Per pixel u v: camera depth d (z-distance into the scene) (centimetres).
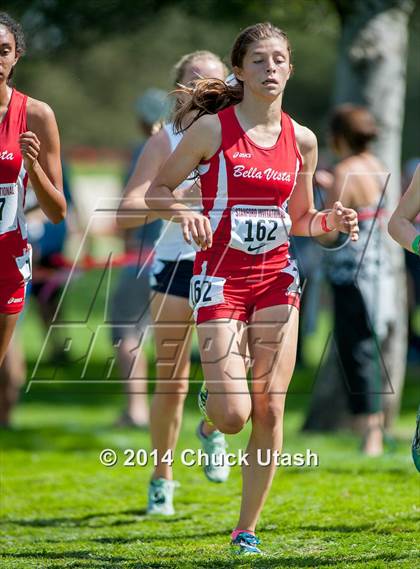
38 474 2389
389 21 3017
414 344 4362
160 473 1947
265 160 1529
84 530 1848
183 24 9494
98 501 2084
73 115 15850
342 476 2192
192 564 1518
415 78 12325
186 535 1772
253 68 1512
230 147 1523
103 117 15950
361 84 3022
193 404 3775
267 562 1507
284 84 1533
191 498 2067
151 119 2905
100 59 14438
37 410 3641
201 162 1549
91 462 2544
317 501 1961
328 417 3050
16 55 1531
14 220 1560
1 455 2667
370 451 2542
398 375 2933
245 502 1562
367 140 2444
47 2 3422
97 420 3347
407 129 12206
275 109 1539
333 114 2464
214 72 1881
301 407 3750
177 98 1788
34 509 2030
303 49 12650
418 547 1565
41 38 3612
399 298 2909
